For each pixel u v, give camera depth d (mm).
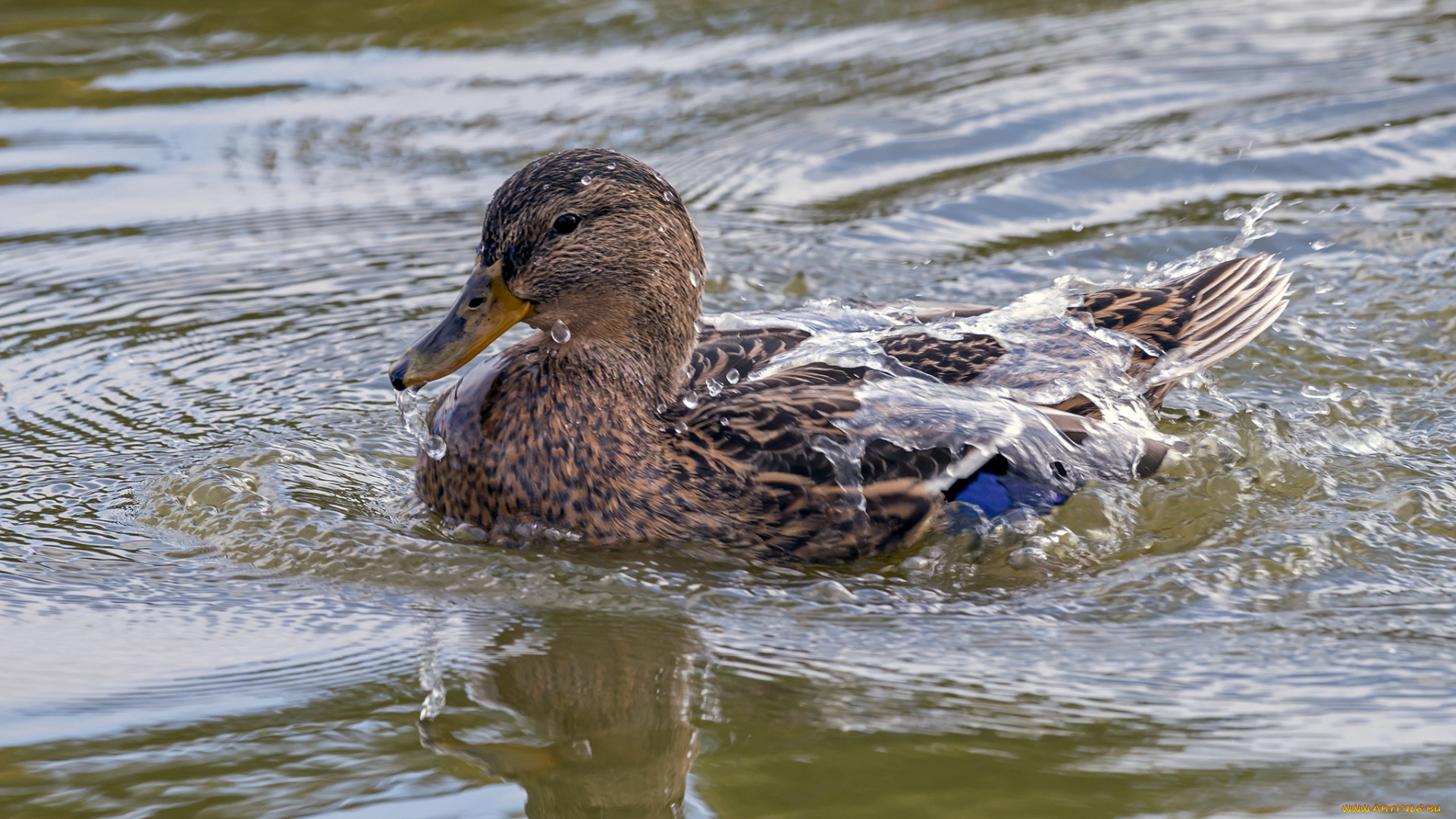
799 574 9172
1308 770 6664
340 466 10914
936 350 10555
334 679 7723
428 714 7340
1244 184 16281
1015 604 8672
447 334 9625
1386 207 15523
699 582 8977
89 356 13000
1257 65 19969
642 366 9797
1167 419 11312
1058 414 10109
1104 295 11562
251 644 8180
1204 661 7840
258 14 22625
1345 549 9203
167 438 11375
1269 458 10531
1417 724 7078
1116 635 8203
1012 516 9578
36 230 15828
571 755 6941
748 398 9758
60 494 10383
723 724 7234
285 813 6426
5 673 7793
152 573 9156
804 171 16969
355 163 17453
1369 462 10555
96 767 6801
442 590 8891
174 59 20844
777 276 14445
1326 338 12852
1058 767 6750
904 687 7594
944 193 16344
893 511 9367
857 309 11586
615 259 9617
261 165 17453
